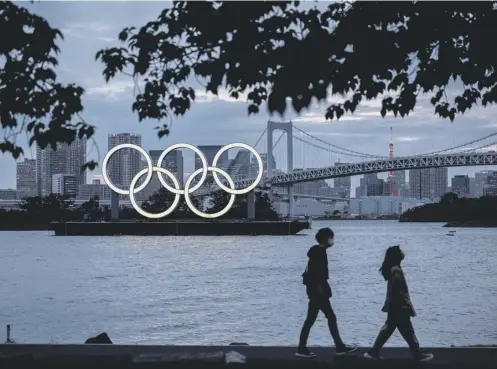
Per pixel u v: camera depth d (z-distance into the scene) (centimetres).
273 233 13912
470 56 850
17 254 8425
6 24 791
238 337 2345
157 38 825
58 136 829
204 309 3125
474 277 4812
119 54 839
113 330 2530
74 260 7156
